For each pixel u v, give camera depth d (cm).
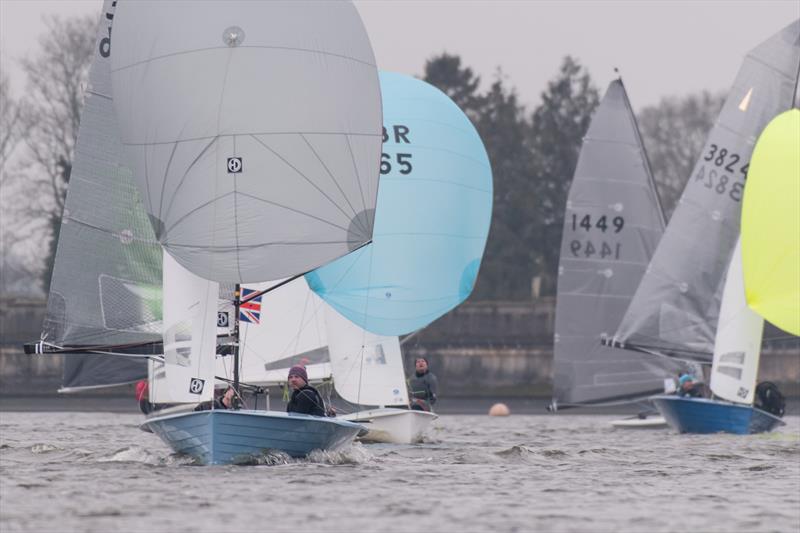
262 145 8438
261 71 8450
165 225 8525
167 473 7988
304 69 8494
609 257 16638
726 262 15325
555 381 16612
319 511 6544
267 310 11388
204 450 8288
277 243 8462
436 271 11575
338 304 11294
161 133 8519
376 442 11212
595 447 11531
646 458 10162
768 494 7606
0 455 9662
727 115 15300
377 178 8644
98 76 9875
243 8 8481
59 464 8788
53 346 9875
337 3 8600
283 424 8256
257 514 6406
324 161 8519
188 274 8588
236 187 8431
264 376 11381
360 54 8625
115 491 7156
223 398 8844
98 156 9862
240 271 8450
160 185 8544
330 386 11644
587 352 16600
